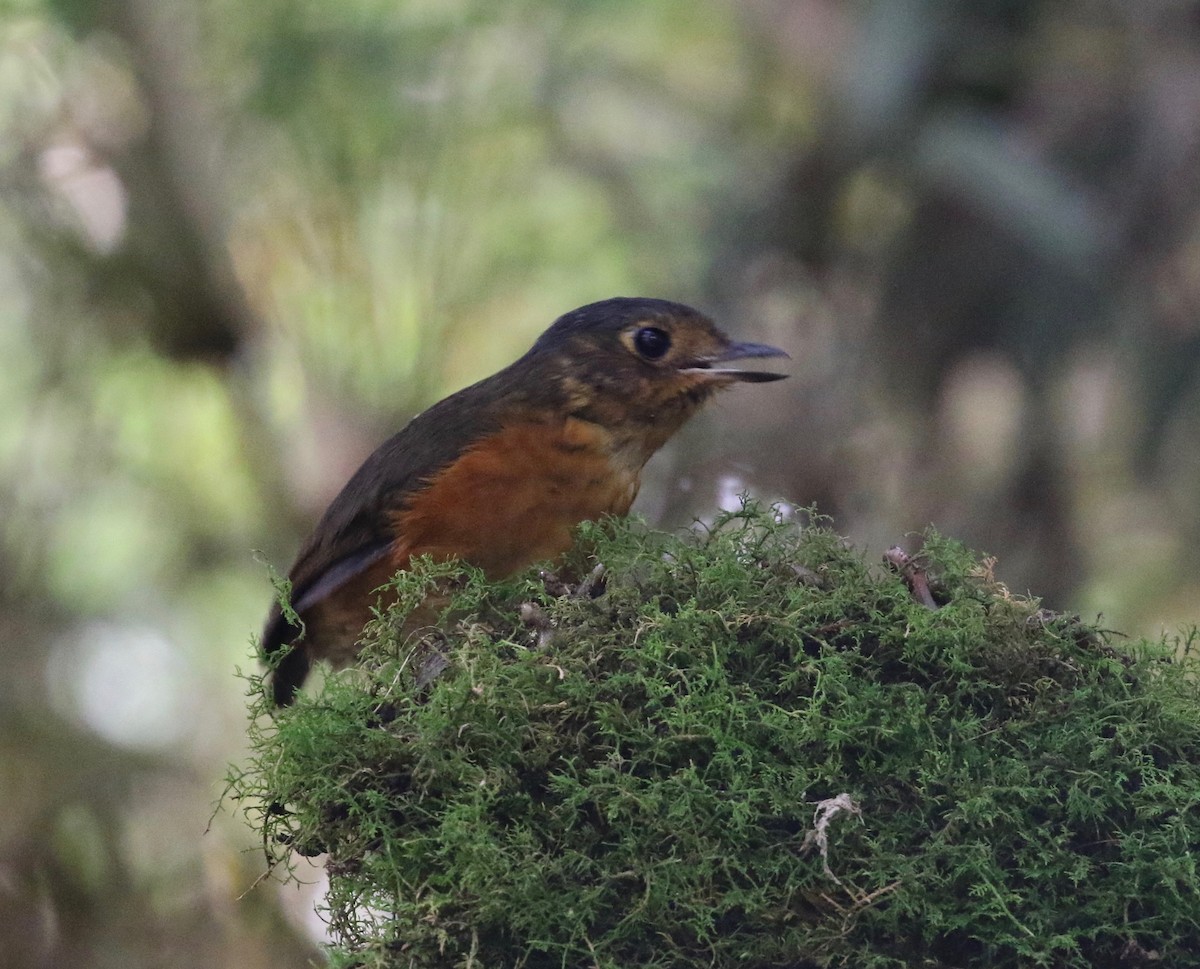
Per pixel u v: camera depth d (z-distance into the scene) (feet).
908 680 16.21
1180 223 37.37
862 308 39.32
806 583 17.03
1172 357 37.99
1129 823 15.39
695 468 34.14
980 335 39.40
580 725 15.85
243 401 37.01
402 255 35.55
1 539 38.22
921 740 15.53
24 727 37.52
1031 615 16.65
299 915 35.53
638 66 41.75
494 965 15.34
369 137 35.14
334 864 16.07
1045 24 37.65
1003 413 39.75
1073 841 15.42
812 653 16.35
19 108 35.58
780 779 15.40
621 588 16.94
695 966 15.03
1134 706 15.88
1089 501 40.24
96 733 38.29
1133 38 37.73
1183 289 37.88
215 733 39.81
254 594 40.63
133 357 37.78
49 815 36.81
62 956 35.55
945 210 39.14
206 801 37.88
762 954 14.98
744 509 17.83
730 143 40.45
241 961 34.94
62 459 38.24
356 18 35.32
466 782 15.49
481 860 14.94
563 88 36.86
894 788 15.51
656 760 15.52
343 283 35.29
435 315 35.63
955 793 15.28
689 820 15.10
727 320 38.58
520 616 17.38
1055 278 38.47
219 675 40.37
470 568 19.42
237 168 35.73
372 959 15.43
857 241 39.73
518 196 36.99
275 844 16.46
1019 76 37.81
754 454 35.65
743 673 16.10
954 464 39.06
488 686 15.87
